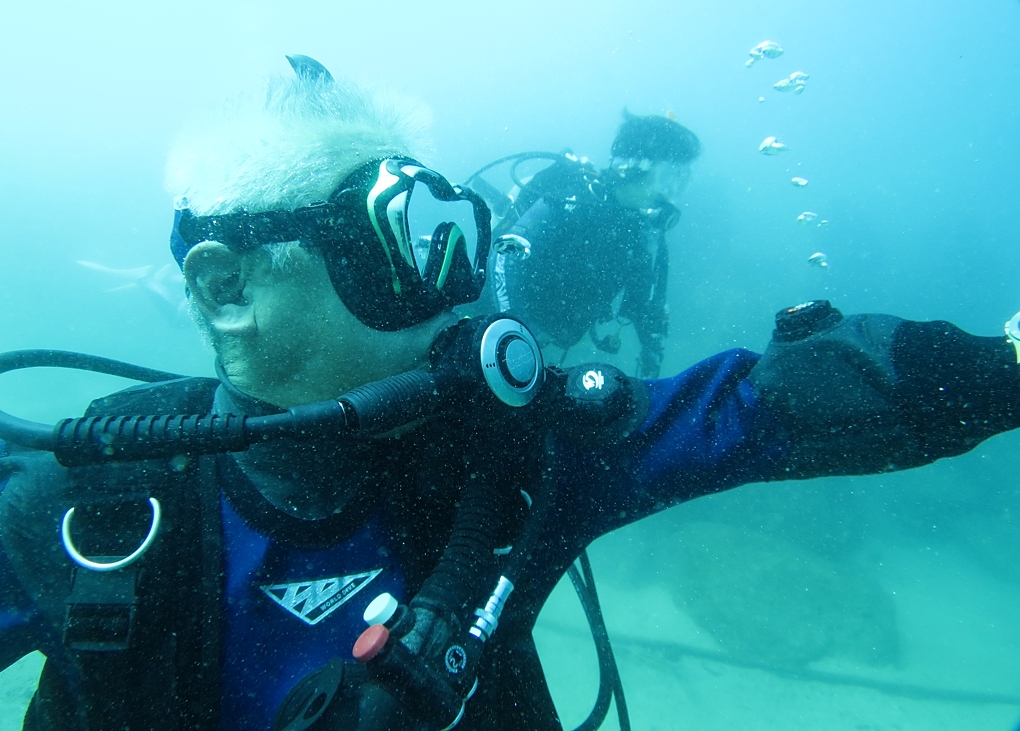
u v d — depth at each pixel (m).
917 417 0.75
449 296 0.82
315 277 0.71
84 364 1.16
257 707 0.71
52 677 0.74
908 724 5.14
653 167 4.84
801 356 0.86
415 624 0.63
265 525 0.77
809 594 6.13
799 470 0.90
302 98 0.81
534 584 0.95
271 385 0.74
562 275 4.72
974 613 7.02
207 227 0.70
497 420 0.75
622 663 5.78
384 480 0.85
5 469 0.81
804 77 6.09
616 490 0.99
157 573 0.70
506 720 0.82
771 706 5.31
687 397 1.02
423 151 1.03
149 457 0.59
